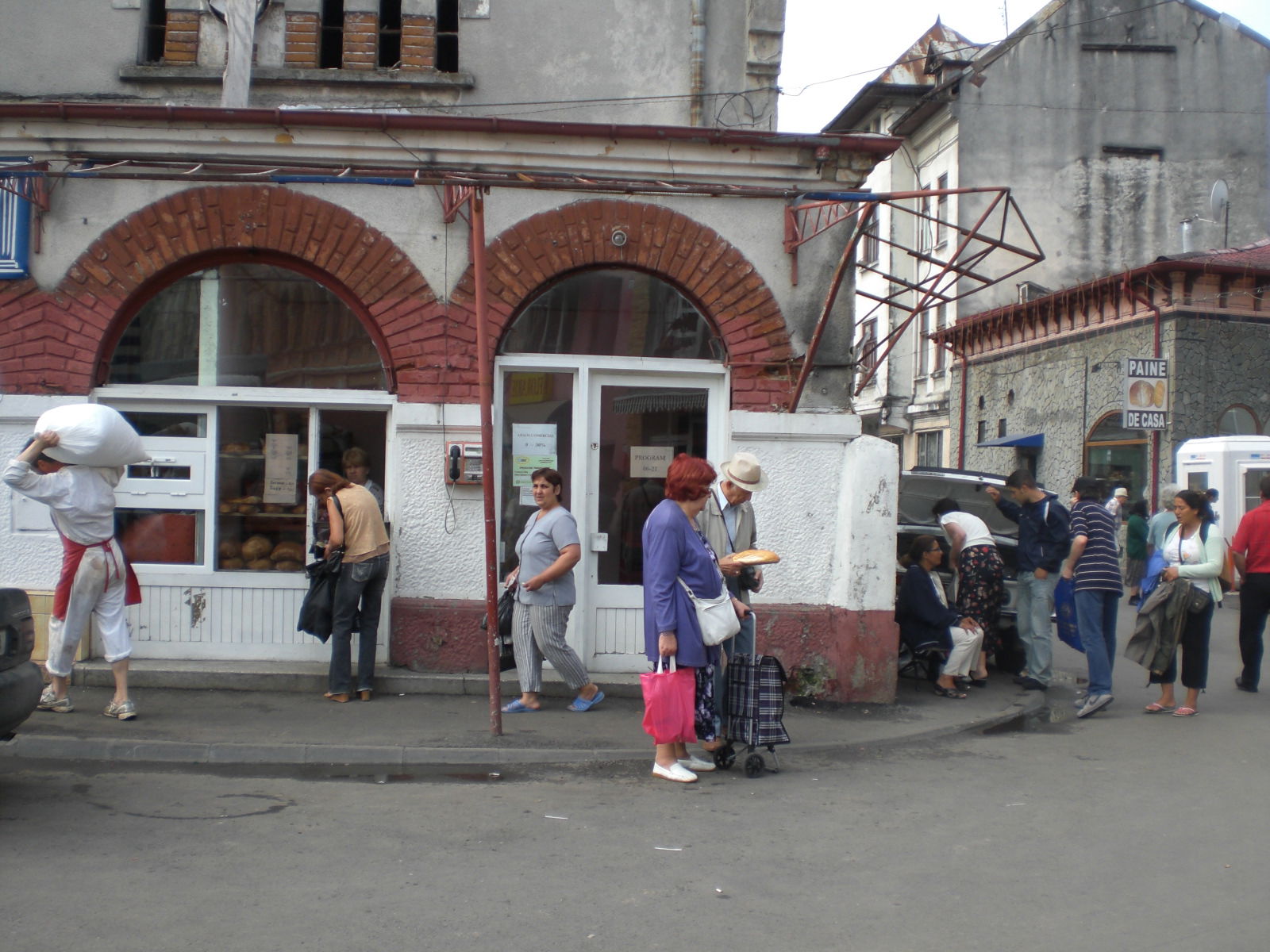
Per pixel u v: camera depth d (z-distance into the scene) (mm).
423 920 4402
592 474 9203
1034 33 33188
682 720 6660
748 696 6930
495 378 9023
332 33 10391
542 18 10047
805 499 9203
